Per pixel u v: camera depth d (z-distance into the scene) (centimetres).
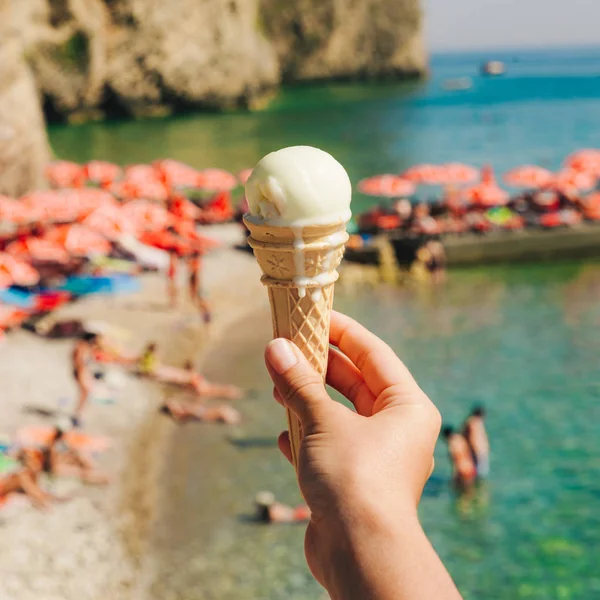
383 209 2680
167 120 6438
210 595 1002
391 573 146
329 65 9831
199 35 6631
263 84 7669
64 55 5816
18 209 2069
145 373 1623
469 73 19750
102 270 2184
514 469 1347
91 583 998
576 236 2631
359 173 4303
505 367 1838
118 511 1162
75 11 5747
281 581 1034
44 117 6000
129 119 6419
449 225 2652
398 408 183
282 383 188
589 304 2275
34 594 956
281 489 1265
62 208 2081
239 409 1567
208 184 2839
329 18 9531
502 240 2591
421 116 7262
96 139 5450
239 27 7106
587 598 1017
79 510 1148
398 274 2478
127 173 2716
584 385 1725
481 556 1109
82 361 1370
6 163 2802
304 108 7675
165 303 2117
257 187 200
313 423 177
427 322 2142
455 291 2391
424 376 1791
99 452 1325
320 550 160
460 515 1207
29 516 1110
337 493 160
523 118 7200
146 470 1292
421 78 10975
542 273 2553
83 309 2003
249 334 1992
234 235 2759
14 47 2886
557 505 1233
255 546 1109
